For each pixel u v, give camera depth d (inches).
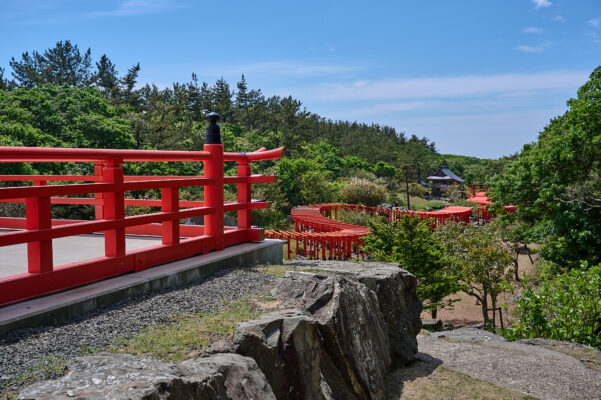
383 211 1934.1
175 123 3250.5
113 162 168.9
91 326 136.6
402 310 246.5
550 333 377.7
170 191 202.8
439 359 268.7
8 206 492.7
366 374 177.3
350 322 173.2
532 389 224.7
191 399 94.6
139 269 185.2
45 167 1461.6
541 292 402.0
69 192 149.8
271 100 6250.0
